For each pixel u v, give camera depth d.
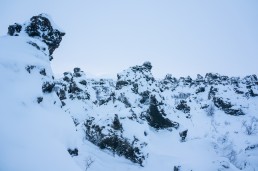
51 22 18.95
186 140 39.28
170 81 88.00
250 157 30.67
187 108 54.75
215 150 34.97
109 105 46.72
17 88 10.30
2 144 7.23
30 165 7.20
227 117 53.97
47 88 13.51
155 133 38.41
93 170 20.17
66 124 12.48
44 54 15.27
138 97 45.78
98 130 26.89
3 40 13.30
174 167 24.59
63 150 9.62
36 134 9.08
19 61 11.79
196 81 83.81
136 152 25.33
